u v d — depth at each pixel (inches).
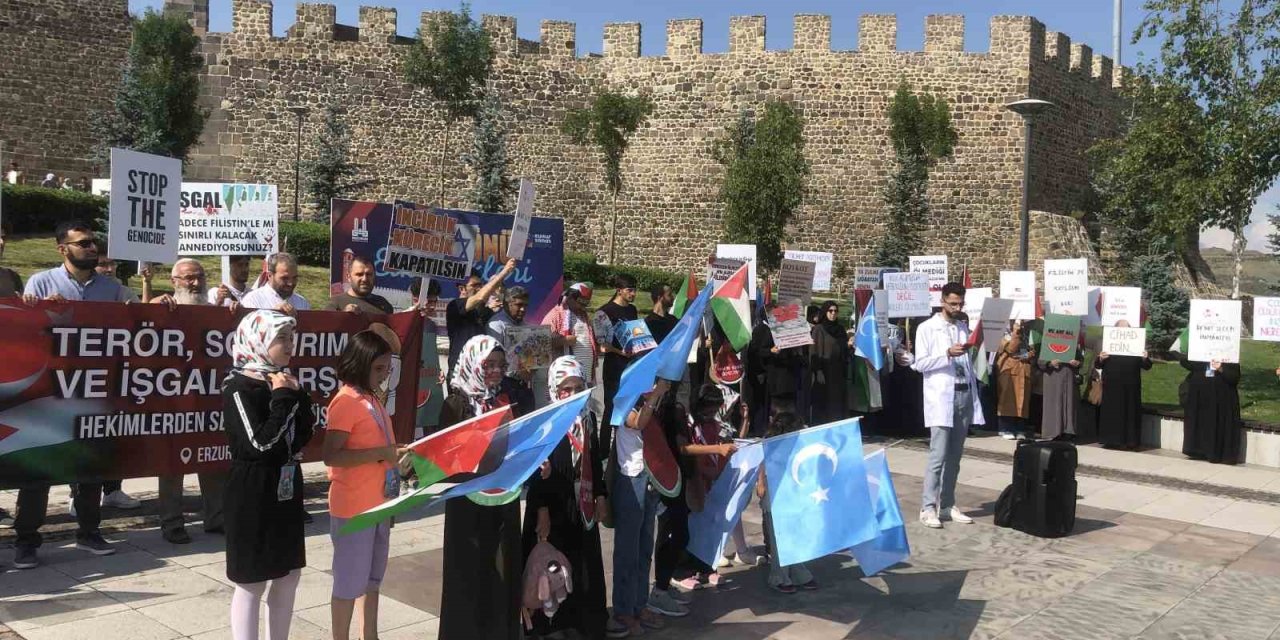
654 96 1350.9
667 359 216.7
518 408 219.3
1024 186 616.4
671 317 437.1
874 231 1295.5
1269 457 464.4
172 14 1261.1
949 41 1272.1
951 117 1274.6
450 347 342.3
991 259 1269.7
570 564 205.6
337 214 432.5
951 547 307.3
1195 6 701.3
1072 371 514.0
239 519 172.4
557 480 205.6
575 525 208.4
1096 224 1339.8
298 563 179.2
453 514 194.1
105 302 253.6
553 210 1364.4
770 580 260.1
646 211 1360.7
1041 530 321.1
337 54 1302.9
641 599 224.1
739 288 334.3
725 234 1262.3
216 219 360.2
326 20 1301.7
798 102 1302.9
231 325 275.7
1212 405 470.9
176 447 266.8
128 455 258.2
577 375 209.6
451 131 1334.9
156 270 915.4
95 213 1029.2
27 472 240.8
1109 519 350.9
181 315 266.7
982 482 412.2
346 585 188.5
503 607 190.7
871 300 465.4
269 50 1288.1
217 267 939.3
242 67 1284.4
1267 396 664.4
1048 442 330.0
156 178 291.9
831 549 224.4
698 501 239.5
